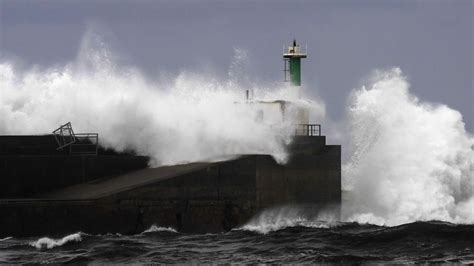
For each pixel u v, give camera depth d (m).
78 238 126.88
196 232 136.38
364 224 143.12
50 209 128.75
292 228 137.38
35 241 126.69
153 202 133.75
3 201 128.25
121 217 131.75
